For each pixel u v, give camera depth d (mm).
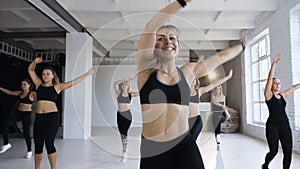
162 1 4641
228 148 4957
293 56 4672
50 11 4645
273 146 3156
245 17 6258
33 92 4398
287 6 4793
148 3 4812
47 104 3125
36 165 3164
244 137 6555
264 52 6414
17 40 8195
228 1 5016
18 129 6121
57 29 7023
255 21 6301
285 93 3283
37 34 6625
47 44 8867
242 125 7527
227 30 7387
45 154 4406
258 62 6781
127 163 3639
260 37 6418
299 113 4586
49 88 3133
